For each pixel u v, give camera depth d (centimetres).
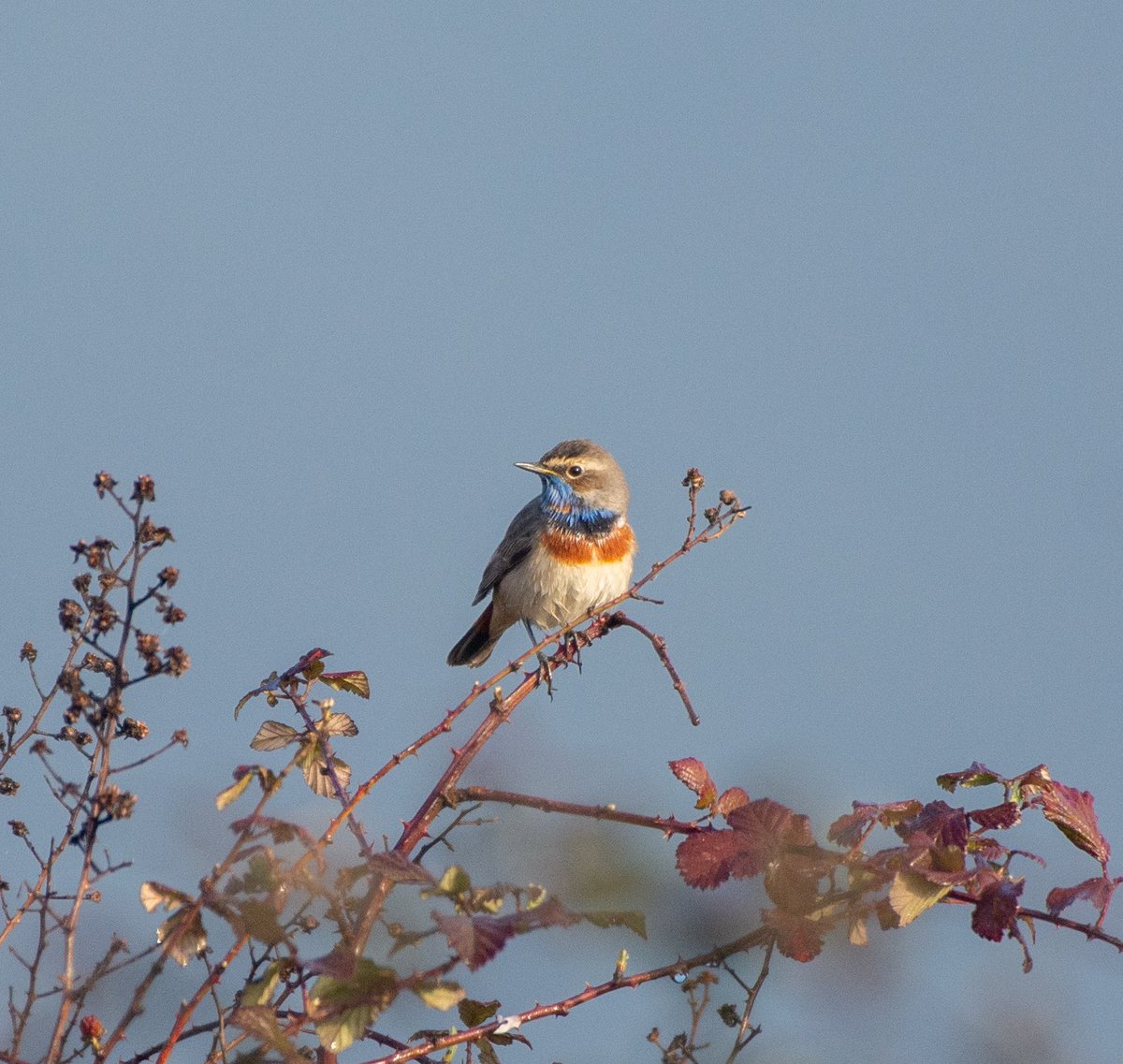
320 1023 599
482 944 558
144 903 605
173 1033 604
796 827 694
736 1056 692
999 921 652
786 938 682
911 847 663
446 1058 686
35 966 641
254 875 605
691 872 686
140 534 707
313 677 764
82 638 716
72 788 680
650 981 705
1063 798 727
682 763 730
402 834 720
